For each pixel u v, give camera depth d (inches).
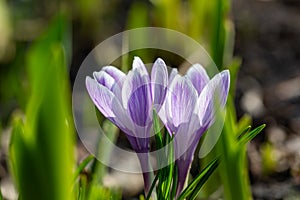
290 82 52.3
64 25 33.9
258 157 39.6
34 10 61.7
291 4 67.7
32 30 58.7
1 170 38.9
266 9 65.7
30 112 22.8
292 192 35.8
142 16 39.2
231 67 28.5
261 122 45.0
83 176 27.2
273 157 38.1
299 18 64.4
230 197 27.6
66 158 22.7
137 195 36.3
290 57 57.4
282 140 42.7
